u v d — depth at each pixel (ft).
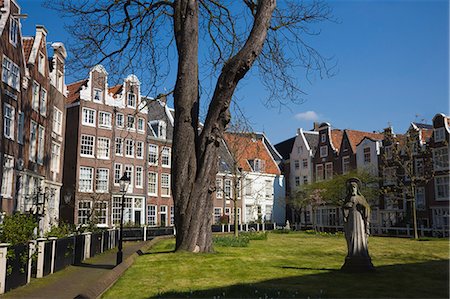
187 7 50.93
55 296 34.65
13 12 81.61
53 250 47.55
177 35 51.42
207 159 48.73
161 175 148.15
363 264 36.17
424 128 159.12
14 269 37.22
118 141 134.82
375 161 154.61
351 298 25.68
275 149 218.79
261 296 25.91
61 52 111.86
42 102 98.17
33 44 94.84
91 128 127.65
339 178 148.66
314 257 51.83
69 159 125.29
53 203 106.93
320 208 178.91
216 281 31.78
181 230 48.44
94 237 66.54
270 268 38.04
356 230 36.81
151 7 54.90
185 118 49.32
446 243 88.12
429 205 134.21
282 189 200.13
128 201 135.74
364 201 37.40
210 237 49.44
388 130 147.43
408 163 125.08
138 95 141.49
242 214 181.37
